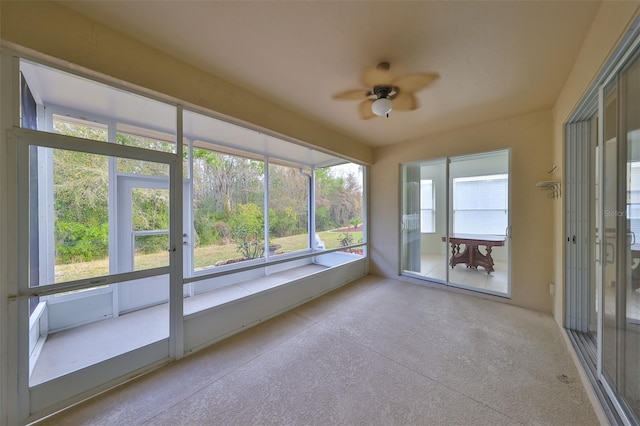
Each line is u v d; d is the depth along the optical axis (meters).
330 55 2.03
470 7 1.52
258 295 2.89
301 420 1.53
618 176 1.54
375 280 4.56
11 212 1.49
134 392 1.78
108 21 1.68
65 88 2.17
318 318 3.00
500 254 4.45
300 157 5.20
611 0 1.38
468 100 2.81
